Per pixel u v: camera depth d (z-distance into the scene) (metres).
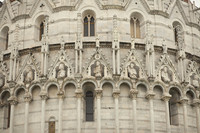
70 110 43.38
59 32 46.94
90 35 47.81
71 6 47.84
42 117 43.19
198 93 47.81
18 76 46.09
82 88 43.75
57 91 44.16
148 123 43.62
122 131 42.69
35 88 45.16
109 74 44.06
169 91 46.75
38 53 46.56
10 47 49.72
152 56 45.38
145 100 44.41
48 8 48.91
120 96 43.94
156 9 49.44
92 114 44.16
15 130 44.78
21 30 49.19
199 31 53.31
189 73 47.81
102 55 44.75
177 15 51.31
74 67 44.53
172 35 49.50
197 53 51.34
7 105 47.44
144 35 48.00
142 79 44.34
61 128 42.66
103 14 47.56
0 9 54.97
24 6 50.50
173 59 47.72
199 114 47.03
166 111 44.50
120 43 45.56
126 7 48.31
